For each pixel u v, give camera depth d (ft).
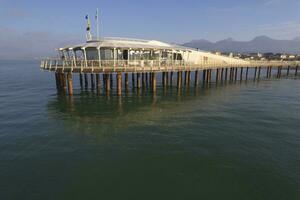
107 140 59.77
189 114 83.30
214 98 112.37
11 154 51.70
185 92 125.49
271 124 72.95
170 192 38.75
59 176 43.29
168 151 53.36
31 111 86.74
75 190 39.27
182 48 152.66
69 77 100.83
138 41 140.87
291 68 331.36
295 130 67.56
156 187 40.14
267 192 38.55
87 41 121.19
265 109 92.27
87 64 97.25
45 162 48.32
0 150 53.62
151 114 82.64
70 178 42.68
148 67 100.37
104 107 91.09
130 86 143.54
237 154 51.80
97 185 40.68
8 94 125.90
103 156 51.08
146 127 69.36
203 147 55.42
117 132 65.31
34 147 55.47
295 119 78.89
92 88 125.59
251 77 220.64
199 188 39.75
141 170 45.57
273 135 63.26
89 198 37.29
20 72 294.25
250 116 81.82
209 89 138.31
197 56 165.68
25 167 46.26
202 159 49.65
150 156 51.11
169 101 103.40
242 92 131.23
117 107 91.30
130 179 42.55
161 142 58.34
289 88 148.87
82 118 77.66
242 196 37.60
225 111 88.22
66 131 66.03
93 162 48.44
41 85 162.71
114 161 48.96
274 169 45.47
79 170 45.42
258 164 47.47
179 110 88.63
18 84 169.17
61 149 54.44
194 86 147.54
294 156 50.90
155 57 127.13
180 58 152.87
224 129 67.72
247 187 39.93
